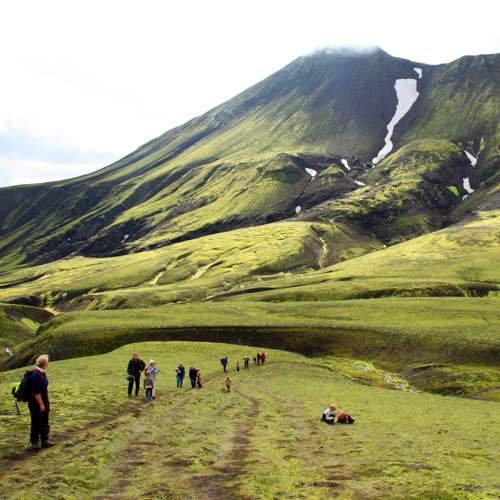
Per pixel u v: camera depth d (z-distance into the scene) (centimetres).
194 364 7675
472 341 8500
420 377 7588
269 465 1972
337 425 3122
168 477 1809
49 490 1603
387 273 19662
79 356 10456
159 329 11219
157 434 2553
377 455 2125
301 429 2944
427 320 10981
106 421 2866
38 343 11338
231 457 2142
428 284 16488
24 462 1909
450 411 4178
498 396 6128
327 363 8919
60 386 4238
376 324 10719
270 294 17050
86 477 1777
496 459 2088
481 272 18662
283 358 8875
